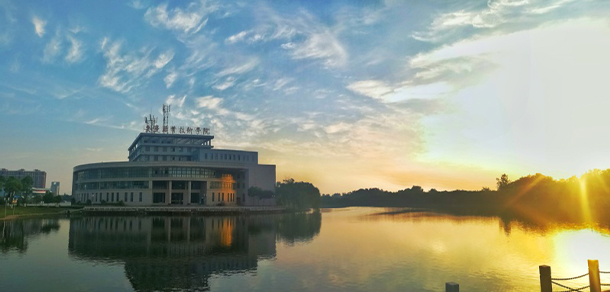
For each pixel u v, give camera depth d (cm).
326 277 3750
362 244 6003
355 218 12756
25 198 15588
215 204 16338
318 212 17638
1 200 14238
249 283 3525
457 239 6700
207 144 19962
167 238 6638
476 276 3794
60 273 3916
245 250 5362
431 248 5591
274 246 5753
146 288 3359
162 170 15925
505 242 6297
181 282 3566
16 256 4859
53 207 14588
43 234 7144
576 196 17462
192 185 16900
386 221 11331
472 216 13975
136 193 15850
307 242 6219
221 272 3978
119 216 12219
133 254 5022
